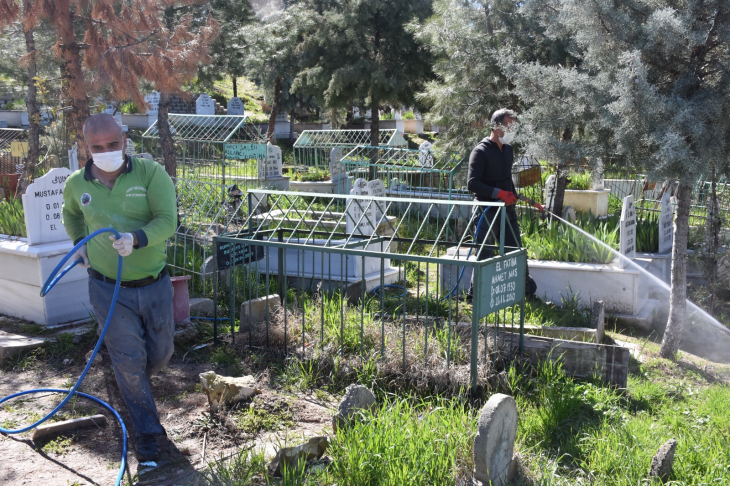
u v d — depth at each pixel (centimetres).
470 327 555
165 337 404
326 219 1023
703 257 792
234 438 412
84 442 402
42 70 1191
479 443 341
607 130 635
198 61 951
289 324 573
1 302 666
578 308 743
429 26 1212
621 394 499
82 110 871
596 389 486
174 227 390
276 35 1773
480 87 1177
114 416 440
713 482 366
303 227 945
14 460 373
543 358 523
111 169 369
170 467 373
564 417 447
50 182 632
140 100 876
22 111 2702
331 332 554
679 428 448
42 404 457
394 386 493
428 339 534
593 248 769
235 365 540
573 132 886
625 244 764
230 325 632
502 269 487
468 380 473
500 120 671
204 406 459
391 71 1839
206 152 1586
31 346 551
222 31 1450
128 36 882
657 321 773
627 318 725
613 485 371
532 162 1208
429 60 1786
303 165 2298
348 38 1817
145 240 367
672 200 939
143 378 389
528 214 1071
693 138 549
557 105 682
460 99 1184
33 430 411
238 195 1132
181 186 996
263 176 1599
